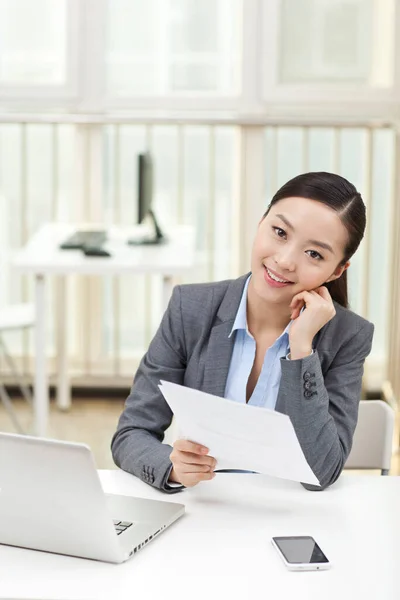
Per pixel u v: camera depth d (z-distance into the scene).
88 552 1.58
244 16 4.80
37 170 5.20
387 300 5.02
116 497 1.82
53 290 5.31
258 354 2.12
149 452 1.97
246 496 1.88
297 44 4.84
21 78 4.89
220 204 5.20
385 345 5.11
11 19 4.84
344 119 4.80
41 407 4.05
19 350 5.27
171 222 5.25
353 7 4.80
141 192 4.20
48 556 1.60
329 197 1.94
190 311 2.14
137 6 4.83
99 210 5.00
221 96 4.89
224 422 1.68
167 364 2.15
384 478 2.00
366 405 2.22
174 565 1.56
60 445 1.51
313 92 4.85
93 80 4.87
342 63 4.85
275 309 2.08
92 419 4.75
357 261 5.14
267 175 5.07
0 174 5.20
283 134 5.05
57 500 1.55
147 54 4.88
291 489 1.92
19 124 5.11
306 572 1.54
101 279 5.07
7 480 1.58
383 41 4.82
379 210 5.10
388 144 5.00
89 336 5.12
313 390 1.90
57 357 4.83
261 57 4.83
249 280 2.14
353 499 1.88
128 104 4.89
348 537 1.69
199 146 5.16
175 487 1.89
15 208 5.24
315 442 1.90
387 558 1.60
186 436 1.80
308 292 1.99
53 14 4.84
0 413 4.83
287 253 1.94
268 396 2.09
